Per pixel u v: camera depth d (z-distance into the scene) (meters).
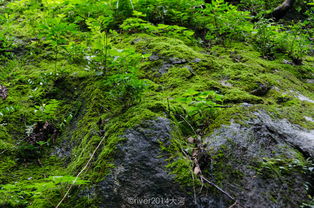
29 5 6.07
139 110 2.59
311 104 3.12
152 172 2.07
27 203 2.12
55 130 2.93
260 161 2.12
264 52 4.96
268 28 5.29
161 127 2.38
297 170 2.04
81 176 2.18
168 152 2.20
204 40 5.16
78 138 2.71
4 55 4.08
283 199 1.90
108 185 2.05
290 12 8.29
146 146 2.23
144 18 5.30
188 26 5.50
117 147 2.24
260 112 2.64
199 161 2.16
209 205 1.91
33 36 4.62
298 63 4.89
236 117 2.54
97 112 2.89
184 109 2.75
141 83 2.63
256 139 2.30
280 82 3.65
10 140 2.79
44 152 2.75
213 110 2.62
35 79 3.54
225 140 2.29
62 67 3.74
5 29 4.54
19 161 2.61
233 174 2.05
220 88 3.21
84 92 3.27
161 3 5.30
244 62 4.22
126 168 2.11
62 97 3.33
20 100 3.24
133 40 4.38
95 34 3.37
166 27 4.55
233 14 5.25
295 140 2.33
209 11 5.30
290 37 5.20
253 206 1.88
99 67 3.58
